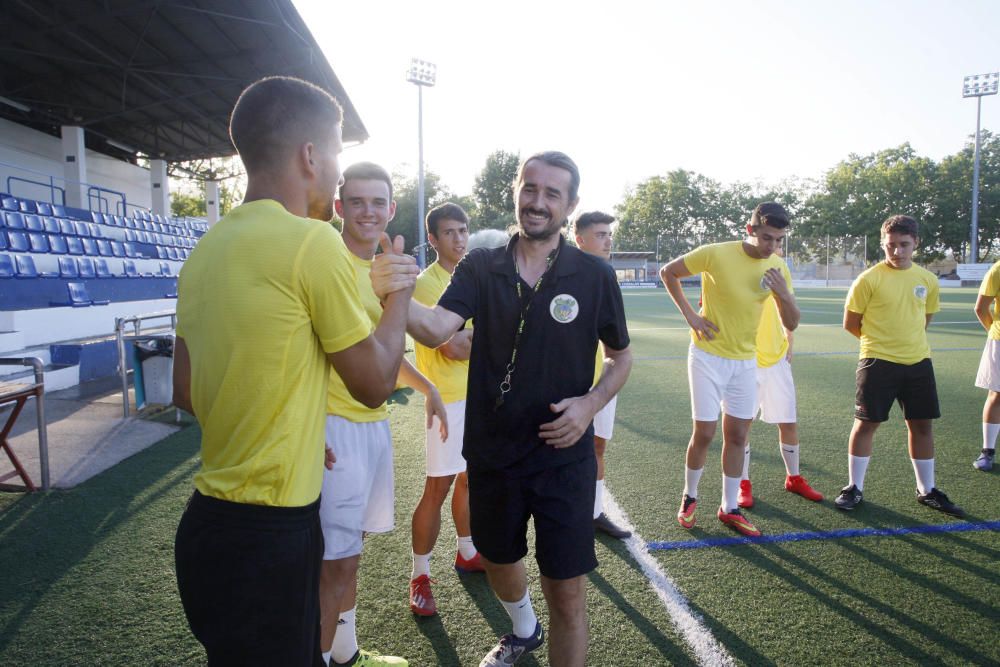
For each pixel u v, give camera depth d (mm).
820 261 41281
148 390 5328
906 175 49719
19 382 3602
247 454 1132
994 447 4129
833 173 56406
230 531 1107
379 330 1290
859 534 3111
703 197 67938
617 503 3529
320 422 1215
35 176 17516
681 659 2098
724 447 3219
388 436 2131
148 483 3717
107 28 12477
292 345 1132
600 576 2678
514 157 55969
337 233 1209
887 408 3408
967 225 47844
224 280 1118
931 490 3465
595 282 1776
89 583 2541
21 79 15164
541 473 1735
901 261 3393
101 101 16969
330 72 15102
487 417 1776
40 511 3273
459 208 2723
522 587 1982
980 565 2773
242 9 11742
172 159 22562
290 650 1138
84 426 5004
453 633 2277
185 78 15336
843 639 2213
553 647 1731
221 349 1115
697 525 3229
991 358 4090
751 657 2109
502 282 1770
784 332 3711
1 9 11383
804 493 3650
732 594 2527
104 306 9258
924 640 2205
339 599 1901
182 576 1149
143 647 2129
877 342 3422
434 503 2381
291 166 1217
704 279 3256
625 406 6000
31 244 9648
